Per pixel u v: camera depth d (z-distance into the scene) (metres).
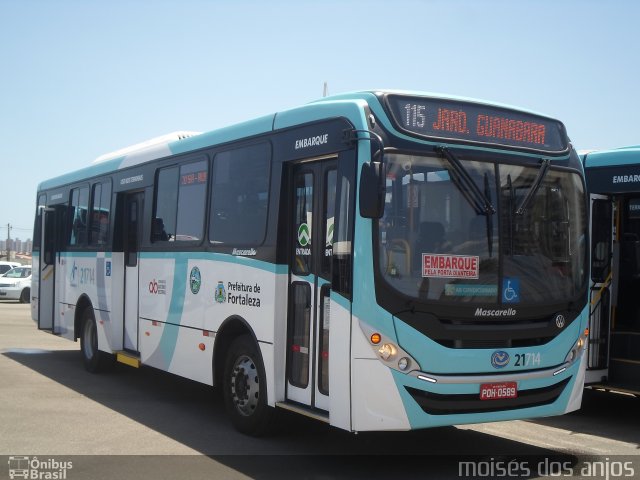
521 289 6.42
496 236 6.36
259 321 7.29
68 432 7.71
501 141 6.64
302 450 7.11
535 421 8.92
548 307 6.55
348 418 5.97
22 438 7.41
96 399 9.58
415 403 5.88
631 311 9.24
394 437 7.74
